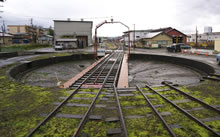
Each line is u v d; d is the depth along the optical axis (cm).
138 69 1730
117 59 2444
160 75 1376
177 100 610
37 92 733
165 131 394
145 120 454
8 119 470
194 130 395
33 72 1524
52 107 558
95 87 873
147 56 2583
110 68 1630
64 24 5316
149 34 5144
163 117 471
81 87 850
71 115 493
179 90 710
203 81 888
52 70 1652
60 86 861
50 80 1217
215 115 481
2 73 1137
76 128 416
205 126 402
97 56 2794
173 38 4756
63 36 5275
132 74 1469
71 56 2486
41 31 8694
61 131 403
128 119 463
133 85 1062
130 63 2216
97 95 684
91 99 646
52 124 439
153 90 743
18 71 1388
